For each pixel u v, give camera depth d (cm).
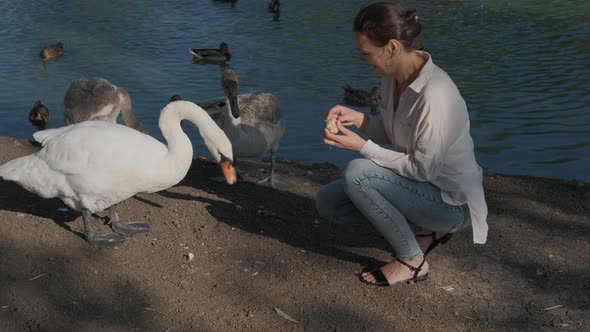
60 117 645
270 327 240
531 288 266
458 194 237
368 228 311
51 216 309
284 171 414
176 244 290
